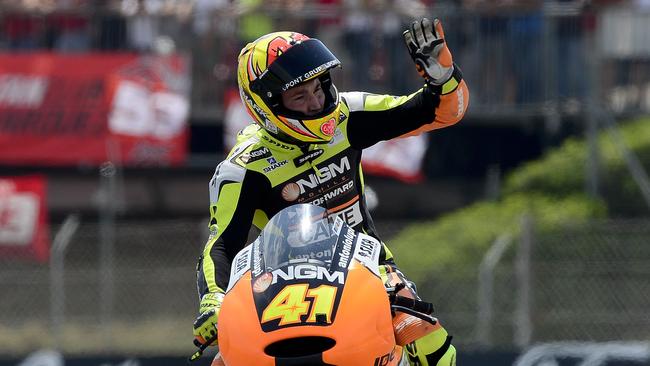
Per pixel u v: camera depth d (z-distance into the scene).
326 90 16.67
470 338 40.56
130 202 45.03
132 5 45.41
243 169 17.02
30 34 45.16
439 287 41.38
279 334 12.98
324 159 17.20
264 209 17.31
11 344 40.81
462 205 45.59
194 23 45.31
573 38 45.41
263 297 13.51
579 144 45.69
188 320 42.12
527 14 45.44
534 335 40.03
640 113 45.66
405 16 45.41
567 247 41.03
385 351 13.48
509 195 45.16
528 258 39.72
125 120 44.81
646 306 40.59
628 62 45.38
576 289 40.88
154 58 45.00
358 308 13.36
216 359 15.02
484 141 45.97
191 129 45.25
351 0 45.62
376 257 14.41
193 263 42.78
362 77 45.25
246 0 45.56
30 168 45.06
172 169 45.22
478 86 45.72
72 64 44.97
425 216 45.69
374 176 45.44
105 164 44.72
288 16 45.22
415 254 42.06
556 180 45.00
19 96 44.88
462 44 45.56
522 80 45.66
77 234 42.25
